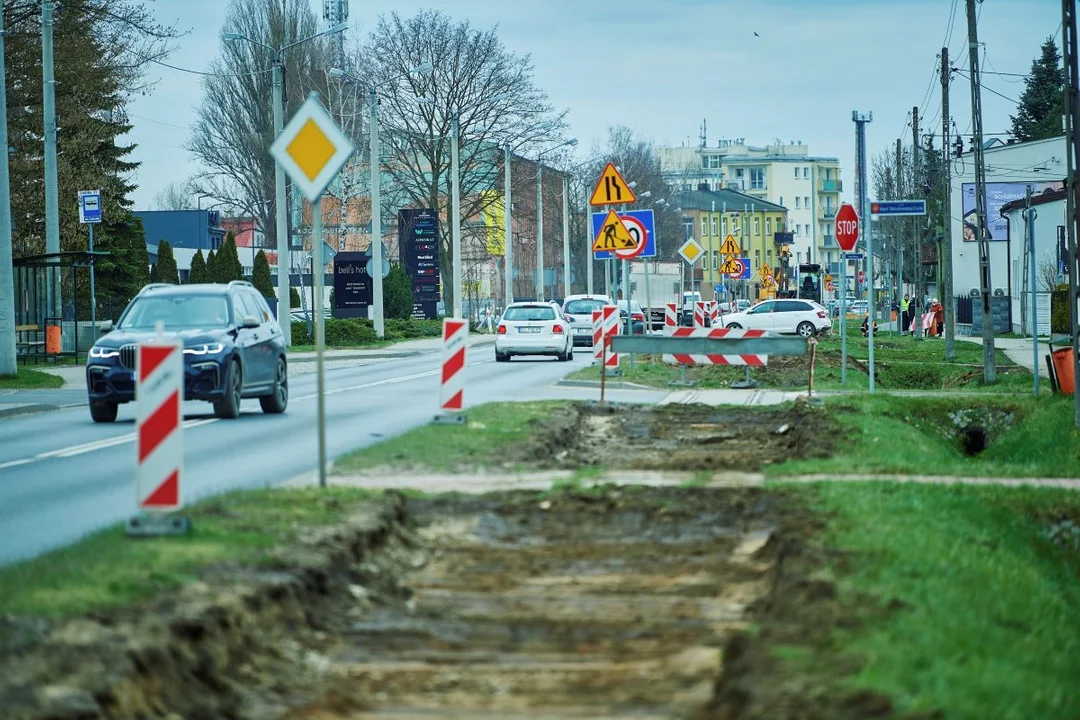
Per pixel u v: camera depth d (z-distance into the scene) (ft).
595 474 62.18
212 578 36.01
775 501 52.70
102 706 25.95
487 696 30.17
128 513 55.52
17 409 110.42
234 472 66.69
